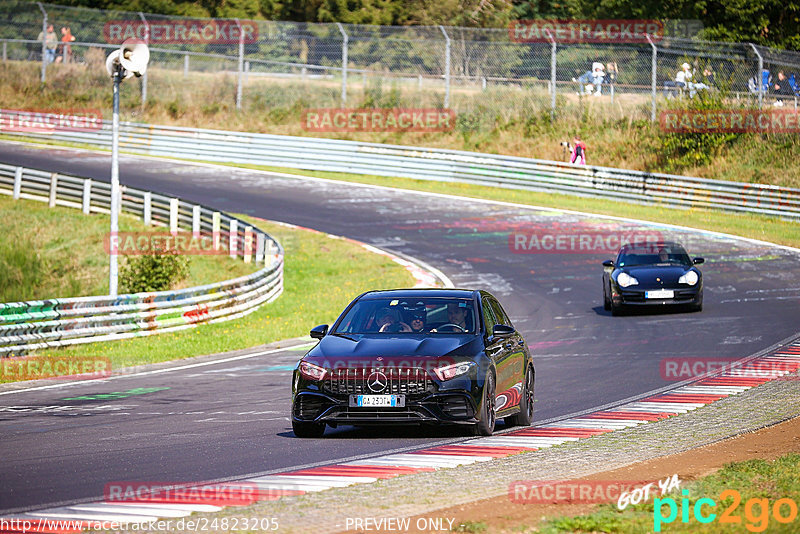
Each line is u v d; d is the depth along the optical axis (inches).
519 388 1646.2
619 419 1681.8
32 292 4687.5
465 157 6387.8
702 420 1641.2
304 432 1507.1
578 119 7052.2
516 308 3469.5
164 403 1921.8
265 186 6259.8
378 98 7696.9
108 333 3043.8
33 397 2020.2
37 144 7490.2
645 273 3260.3
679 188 5664.4
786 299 3459.6
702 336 2795.3
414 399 1439.5
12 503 1068.5
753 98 6569.9
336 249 4773.6
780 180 6048.2
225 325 3437.5
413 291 1681.8
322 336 1601.9
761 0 7706.7
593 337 2861.7
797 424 1576.0
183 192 5959.6
